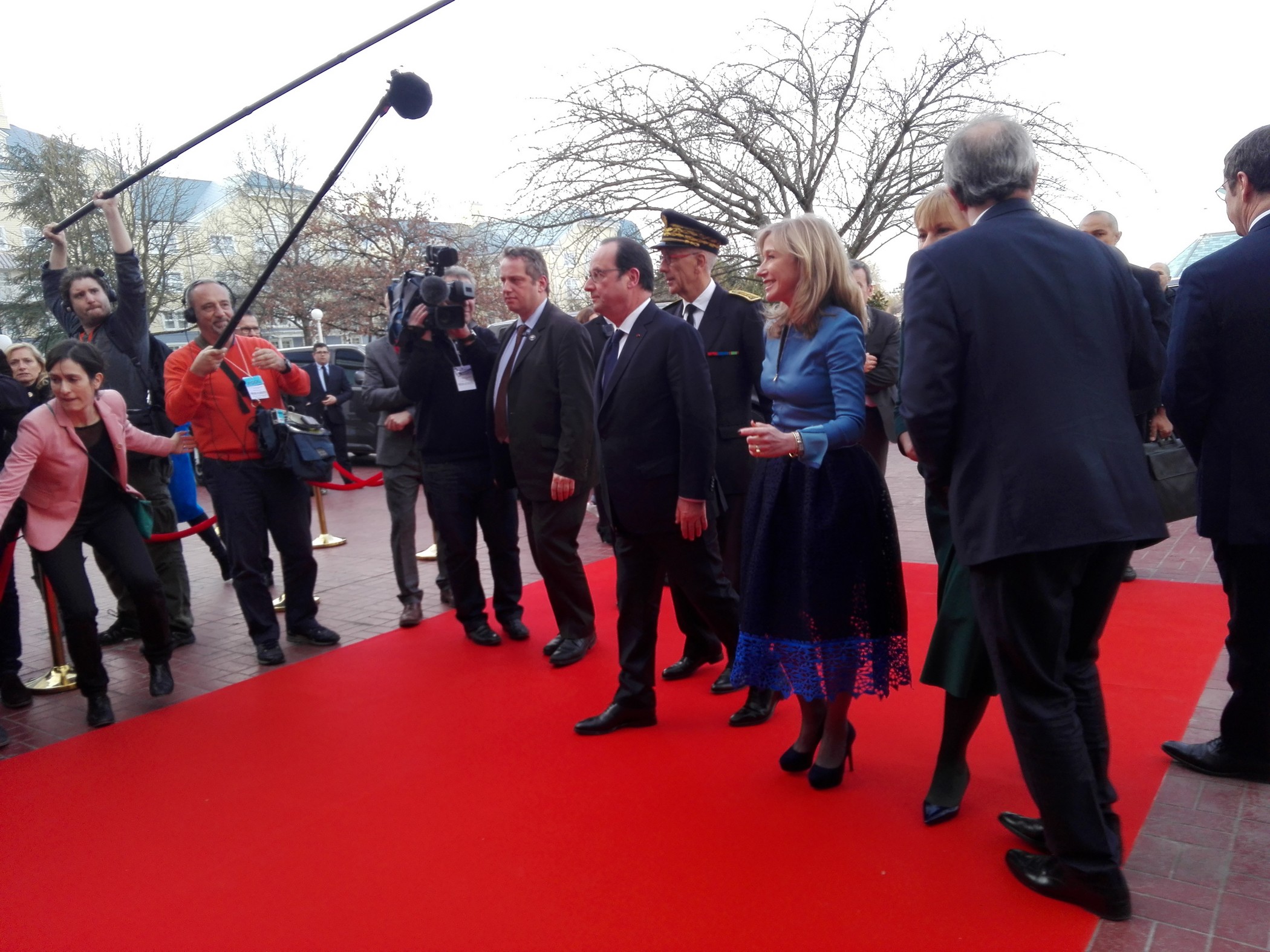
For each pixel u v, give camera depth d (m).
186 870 2.59
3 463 4.23
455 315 4.28
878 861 2.42
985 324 2.10
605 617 5.02
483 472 4.52
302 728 3.61
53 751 3.50
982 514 2.09
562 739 3.35
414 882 2.46
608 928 2.21
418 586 5.06
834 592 2.64
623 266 3.28
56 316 5.16
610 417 3.28
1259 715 2.69
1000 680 2.18
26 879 2.59
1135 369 2.29
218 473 4.40
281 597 5.86
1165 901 2.18
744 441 3.70
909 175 13.05
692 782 2.94
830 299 2.72
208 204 39.66
